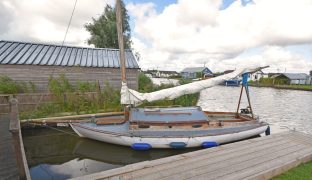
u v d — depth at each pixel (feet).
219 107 73.72
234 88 173.58
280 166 16.19
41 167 24.13
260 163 16.84
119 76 57.77
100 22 102.99
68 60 54.95
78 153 27.84
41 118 36.96
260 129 30.91
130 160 26.13
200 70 268.21
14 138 14.70
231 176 14.61
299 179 15.28
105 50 66.74
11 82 44.60
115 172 14.70
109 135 27.02
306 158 18.60
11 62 47.52
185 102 57.88
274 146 20.92
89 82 54.90
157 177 14.32
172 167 15.81
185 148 27.48
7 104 38.34
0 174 16.98
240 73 32.45
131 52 68.28
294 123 50.01
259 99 100.58
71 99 43.45
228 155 18.31
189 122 27.99
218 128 28.78
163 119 27.86
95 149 29.07
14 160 19.47
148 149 26.96
